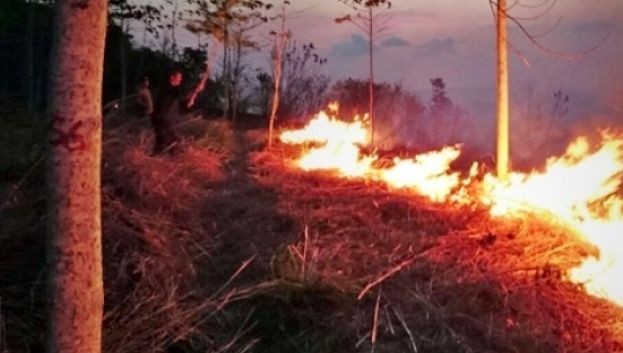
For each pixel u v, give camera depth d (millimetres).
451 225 8867
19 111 16609
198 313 6090
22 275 5898
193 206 8812
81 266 3996
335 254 7539
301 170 11422
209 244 7836
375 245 8047
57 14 3846
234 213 9039
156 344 5531
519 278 7363
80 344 4043
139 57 20641
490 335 6297
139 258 6230
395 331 6262
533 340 6297
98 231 4055
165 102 11164
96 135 3951
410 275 7254
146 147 10406
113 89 20828
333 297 6523
